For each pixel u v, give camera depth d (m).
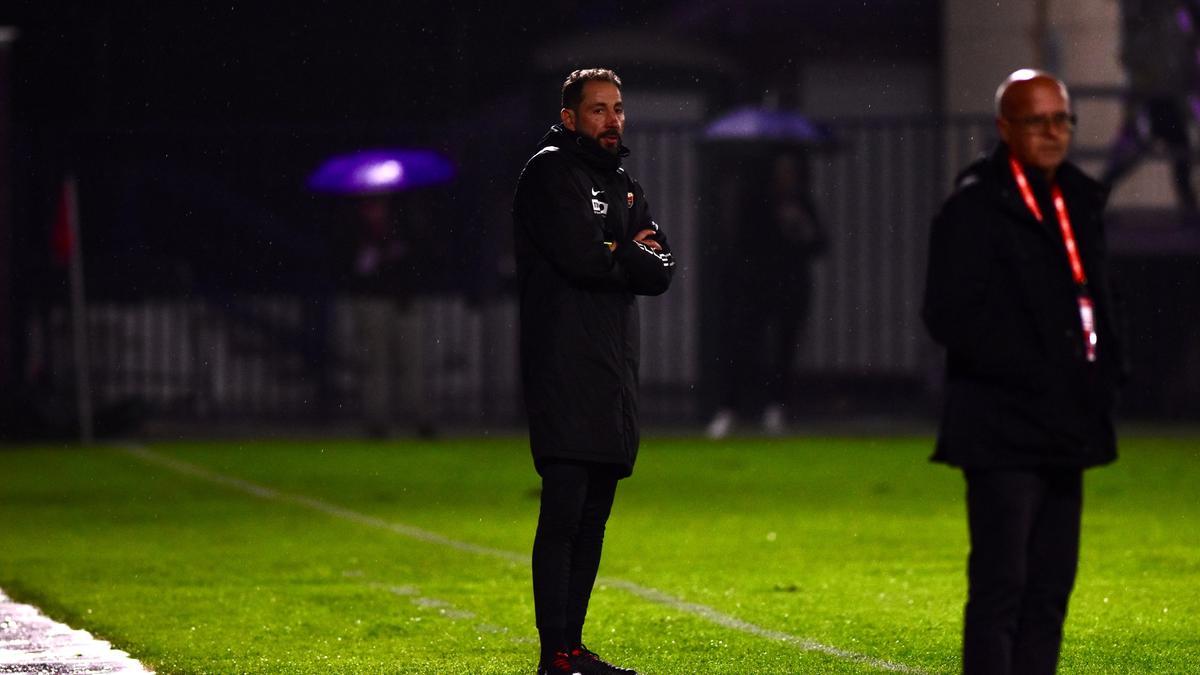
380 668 21.83
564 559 20.33
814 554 33.41
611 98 20.41
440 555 33.41
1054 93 17.09
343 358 73.69
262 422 72.00
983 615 16.77
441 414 73.25
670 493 45.50
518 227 20.58
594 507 20.81
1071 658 22.20
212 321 74.19
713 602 27.23
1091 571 30.61
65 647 23.50
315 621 25.58
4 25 81.94
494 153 72.00
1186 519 39.25
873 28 75.12
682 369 73.44
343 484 48.16
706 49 73.75
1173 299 69.50
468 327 73.50
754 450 58.56
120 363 71.75
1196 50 70.69
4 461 55.66
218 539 36.12
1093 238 17.25
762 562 32.22
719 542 35.34
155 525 38.78
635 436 20.52
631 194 20.95
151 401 72.75
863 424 69.69
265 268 78.50
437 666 21.92
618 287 20.25
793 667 21.69
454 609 26.69
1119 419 69.88
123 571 31.30
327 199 74.25
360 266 63.06
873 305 73.19
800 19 74.81
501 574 30.73
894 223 73.69
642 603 27.14
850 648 23.05
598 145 20.36
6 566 32.06
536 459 20.38
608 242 20.34
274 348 74.75
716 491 46.00
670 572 30.83
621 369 20.33
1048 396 16.77
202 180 79.88
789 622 25.23
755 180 65.75
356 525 38.66
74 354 70.12
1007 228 16.97
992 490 16.94
